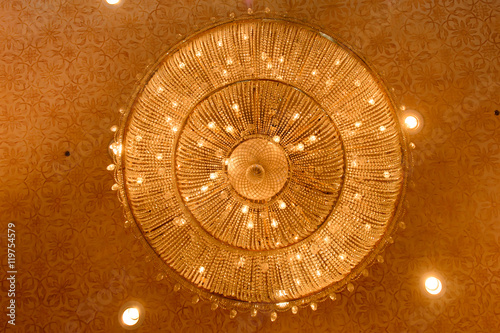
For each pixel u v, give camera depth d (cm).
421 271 352
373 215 259
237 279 263
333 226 263
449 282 348
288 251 266
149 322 354
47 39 379
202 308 355
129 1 380
